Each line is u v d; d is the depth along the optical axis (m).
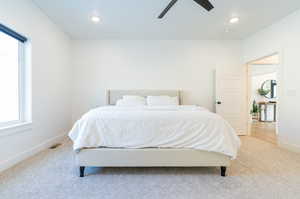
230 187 1.63
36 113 2.62
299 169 2.03
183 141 1.84
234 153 1.79
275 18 2.97
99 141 1.83
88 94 4.05
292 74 2.75
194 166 1.95
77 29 3.48
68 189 1.59
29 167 2.05
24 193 1.52
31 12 2.48
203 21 3.13
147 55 4.09
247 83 4.06
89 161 1.81
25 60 2.47
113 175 1.87
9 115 2.24
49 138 3.01
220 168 2.05
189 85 4.13
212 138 1.82
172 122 1.89
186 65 4.12
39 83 2.71
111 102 4.00
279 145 2.97
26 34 2.38
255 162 2.24
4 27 2.04
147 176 1.84
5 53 2.16
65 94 3.68
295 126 2.69
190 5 2.58
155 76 4.11
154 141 1.84
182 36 3.90
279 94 2.98
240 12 2.79
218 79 3.99
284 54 2.91
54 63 3.20
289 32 2.82
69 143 3.16
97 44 4.04
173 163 1.84
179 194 1.52
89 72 4.05
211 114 2.03
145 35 3.83
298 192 1.55
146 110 2.34
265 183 1.71
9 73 2.24
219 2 2.50
